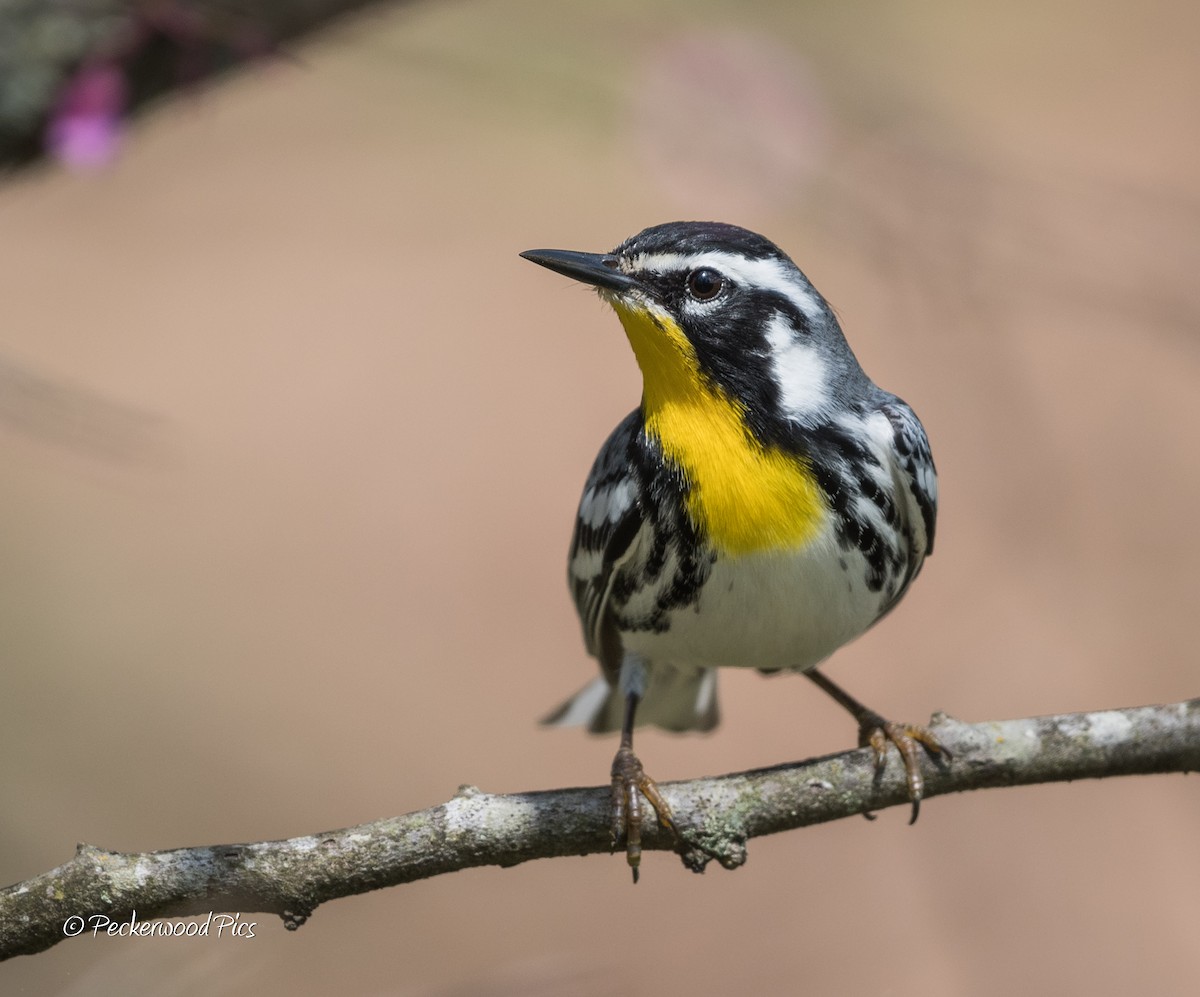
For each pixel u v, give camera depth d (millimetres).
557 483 19047
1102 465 17734
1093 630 15719
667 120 13039
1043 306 18047
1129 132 20812
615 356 20312
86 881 7242
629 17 13766
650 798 8023
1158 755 8211
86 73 9641
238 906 7371
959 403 16250
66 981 10250
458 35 13805
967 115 16688
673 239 8859
